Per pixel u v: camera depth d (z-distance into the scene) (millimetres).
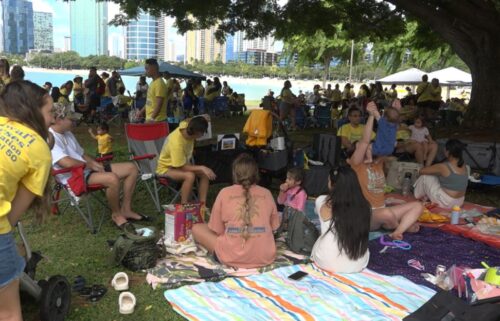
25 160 2096
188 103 16078
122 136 11070
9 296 2201
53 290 2730
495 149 7160
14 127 2133
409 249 4215
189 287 3312
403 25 14672
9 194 2098
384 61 38406
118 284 3297
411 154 7301
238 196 3631
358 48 41812
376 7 14375
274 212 3766
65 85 13516
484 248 4293
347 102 15062
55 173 4125
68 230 4520
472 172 6984
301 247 3992
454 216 4895
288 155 6090
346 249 3564
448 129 11914
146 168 5449
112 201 4516
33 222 4645
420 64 38062
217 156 5496
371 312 3010
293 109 14023
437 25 11406
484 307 2721
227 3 12844
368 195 4531
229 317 2930
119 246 3631
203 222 4199
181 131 4863
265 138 6055
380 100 14164
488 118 11180
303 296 3217
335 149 6164
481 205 5961
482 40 10984
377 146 4492
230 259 3643
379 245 4293
